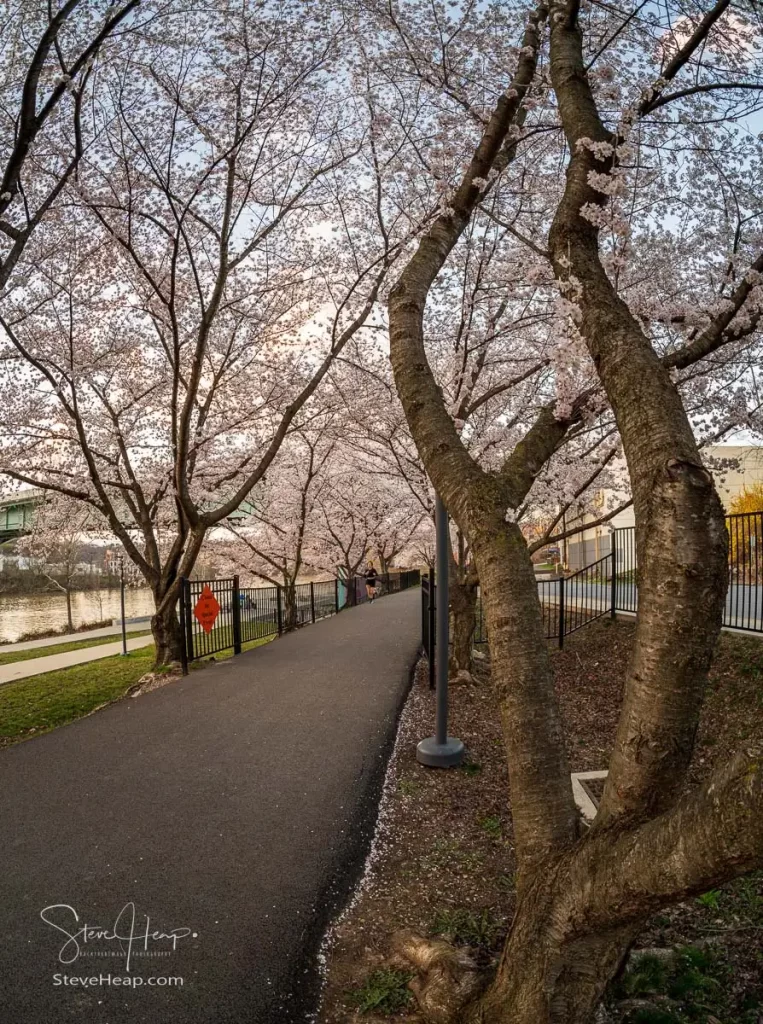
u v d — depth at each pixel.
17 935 3.00
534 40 3.90
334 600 20.55
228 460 14.23
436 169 5.63
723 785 1.38
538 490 9.41
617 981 2.81
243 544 20.17
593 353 2.18
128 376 12.47
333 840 3.99
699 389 7.48
